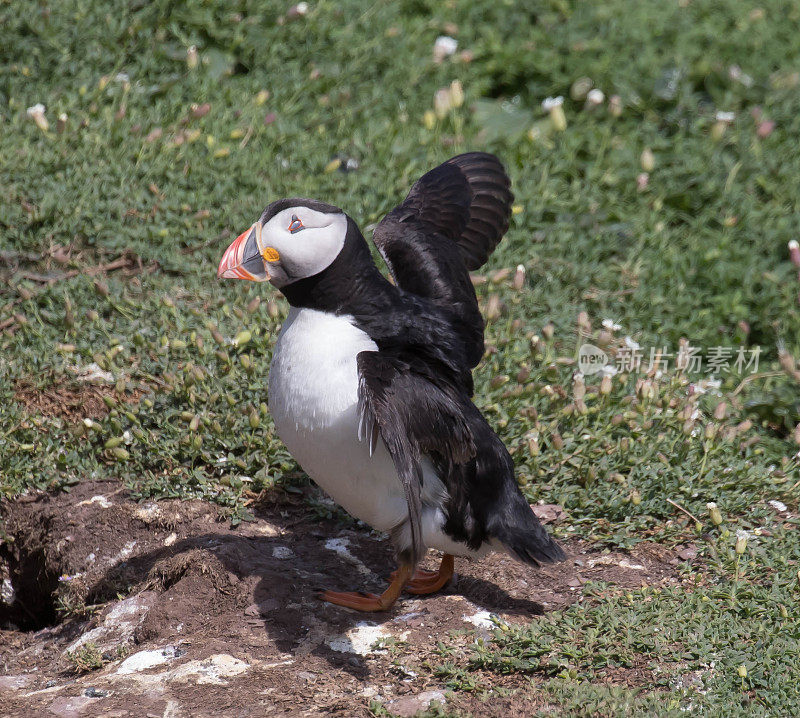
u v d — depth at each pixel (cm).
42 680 684
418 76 1428
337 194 1159
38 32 1274
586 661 658
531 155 1297
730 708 615
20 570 851
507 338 970
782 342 1100
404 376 644
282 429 681
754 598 726
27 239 1059
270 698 627
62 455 863
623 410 927
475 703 619
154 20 1356
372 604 714
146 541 808
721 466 883
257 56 1388
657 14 1596
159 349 943
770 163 1295
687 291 1155
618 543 802
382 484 671
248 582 735
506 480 705
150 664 671
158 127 1208
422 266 767
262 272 675
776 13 1647
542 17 1570
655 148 1346
